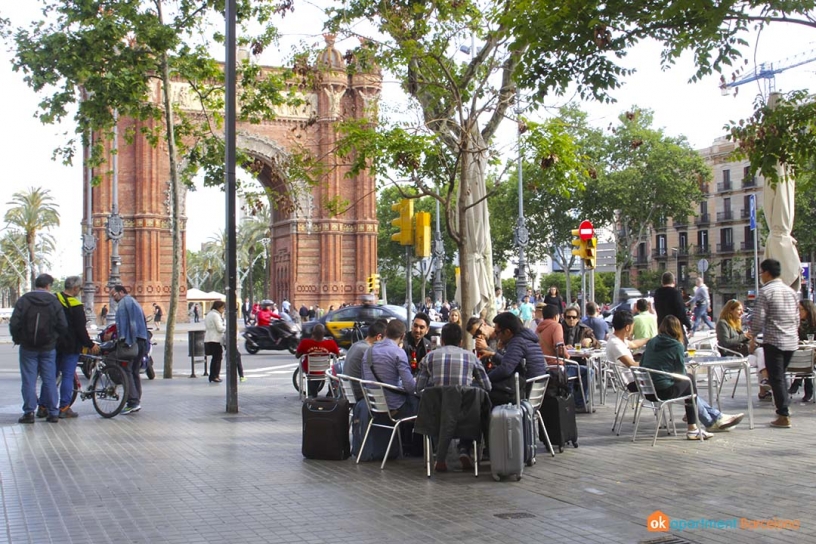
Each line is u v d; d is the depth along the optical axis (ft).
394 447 38.22
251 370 94.22
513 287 359.46
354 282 233.76
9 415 53.11
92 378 53.11
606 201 239.30
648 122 241.55
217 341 76.23
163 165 211.41
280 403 60.08
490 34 51.60
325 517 27.43
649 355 41.50
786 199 55.01
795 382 56.85
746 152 40.01
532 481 32.71
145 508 28.71
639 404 42.06
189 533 25.53
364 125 55.26
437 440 35.65
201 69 76.38
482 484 32.50
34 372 49.42
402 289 407.23
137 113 75.66
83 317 52.13
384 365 37.55
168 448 40.93
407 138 52.11
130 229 208.74
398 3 54.19
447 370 34.78
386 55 53.88
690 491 30.12
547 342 50.44
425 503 29.35
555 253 259.60
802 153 38.47
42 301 49.08
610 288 332.80
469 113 52.24
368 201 233.76
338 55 218.38
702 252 296.10
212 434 45.42
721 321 56.08
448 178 60.34
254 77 77.71
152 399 62.59
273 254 247.29
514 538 24.61
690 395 41.42
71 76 70.79
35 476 34.09
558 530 25.39
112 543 24.48
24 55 69.21
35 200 296.10
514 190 245.65
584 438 42.86
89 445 41.70
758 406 52.60
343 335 115.44
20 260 359.87
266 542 24.53
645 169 239.91
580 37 35.91
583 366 52.70
